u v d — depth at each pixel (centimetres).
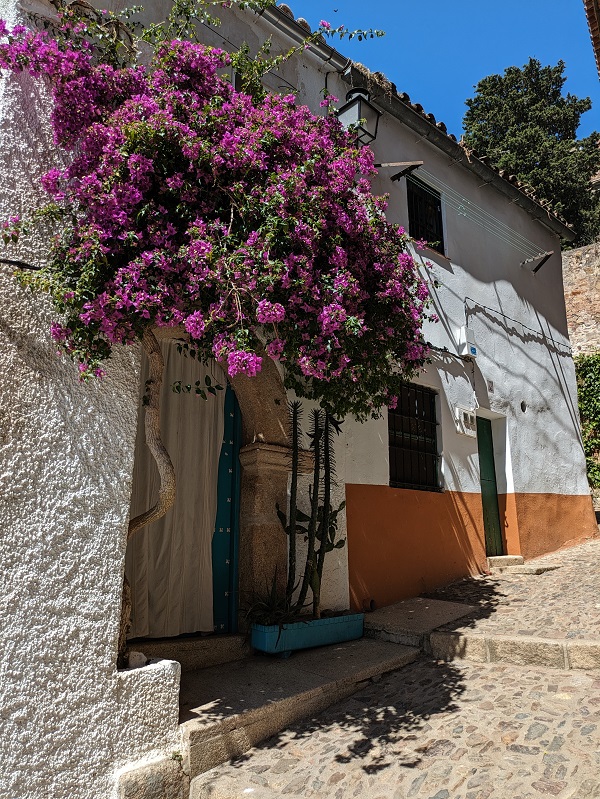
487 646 485
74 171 373
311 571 546
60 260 361
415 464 745
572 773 310
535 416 965
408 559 688
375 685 470
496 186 966
